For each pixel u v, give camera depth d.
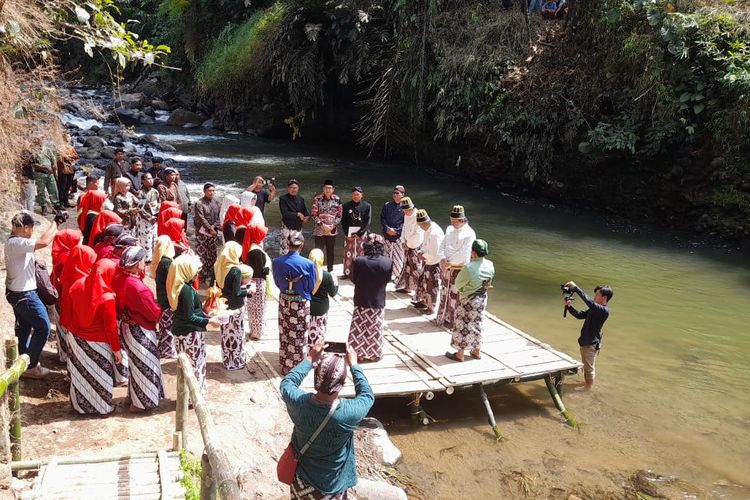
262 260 7.91
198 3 28.92
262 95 27.31
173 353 7.34
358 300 7.60
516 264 12.98
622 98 16.52
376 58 21.12
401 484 6.21
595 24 17.05
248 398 6.57
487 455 6.79
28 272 6.04
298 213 10.91
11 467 4.44
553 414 7.65
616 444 7.03
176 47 31.08
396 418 7.47
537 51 18.77
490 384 7.40
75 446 5.32
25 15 7.25
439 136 20.89
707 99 14.95
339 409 3.64
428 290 9.30
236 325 7.12
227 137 27.38
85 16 6.77
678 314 10.58
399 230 10.49
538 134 17.89
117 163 12.03
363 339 7.67
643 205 16.42
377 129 20.91
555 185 18.03
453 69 19.11
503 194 19.19
